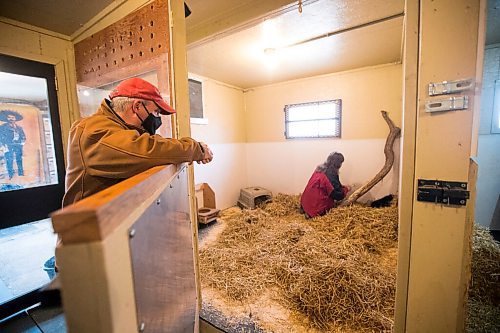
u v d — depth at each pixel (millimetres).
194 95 3547
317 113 3918
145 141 748
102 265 261
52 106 1810
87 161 763
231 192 4320
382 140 3451
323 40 2406
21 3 1446
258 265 2127
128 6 1404
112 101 938
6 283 1882
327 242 2402
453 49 794
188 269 903
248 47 2541
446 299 895
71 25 1742
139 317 365
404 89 891
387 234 2535
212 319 1548
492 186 2432
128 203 344
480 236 1884
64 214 249
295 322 1519
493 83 2383
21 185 1683
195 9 1651
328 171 3311
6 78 1604
